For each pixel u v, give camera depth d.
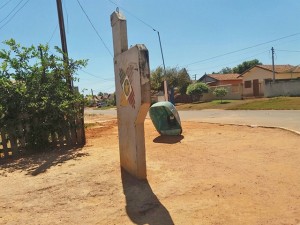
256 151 8.22
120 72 6.88
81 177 6.73
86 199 5.43
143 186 5.86
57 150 10.11
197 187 5.61
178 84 51.75
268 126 12.56
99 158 8.47
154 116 12.07
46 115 10.16
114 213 4.77
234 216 4.38
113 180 6.35
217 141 10.05
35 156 9.44
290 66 45.53
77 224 4.48
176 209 4.73
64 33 11.87
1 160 9.27
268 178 5.90
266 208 4.59
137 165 6.26
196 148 9.09
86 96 11.05
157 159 7.91
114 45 7.22
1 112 9.54
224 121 17.03
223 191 5.34
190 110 33.25
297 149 8.11
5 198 5.73
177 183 5.89
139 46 5.80
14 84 10.12
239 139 10.16
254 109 26.05
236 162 7.20
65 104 10.20
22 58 10.46
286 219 4.21
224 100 40.66
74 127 10.77
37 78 10.56
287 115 18.19
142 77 5.77
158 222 4.36
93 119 26.38
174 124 12.31
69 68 11.04
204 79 58.03
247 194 5.16
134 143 6.32
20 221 4.71
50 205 5.26
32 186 6.36
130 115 6.43
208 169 6.72
